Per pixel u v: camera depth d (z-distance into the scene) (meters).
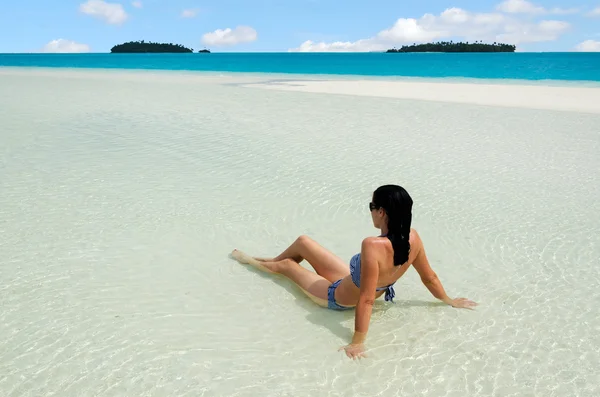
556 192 6.83
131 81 23.38
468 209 6.17
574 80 28.31
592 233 5.44
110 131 10.02
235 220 5.66
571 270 4.58
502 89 21.12
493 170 7.86
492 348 3.39
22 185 6.55
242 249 4.95
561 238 5.31
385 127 11.29
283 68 47.84
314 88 21.03
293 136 10.09
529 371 3.15
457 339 3.50
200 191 6.58
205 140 9.48
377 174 7.55
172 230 5.31
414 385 3.01
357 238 5.27
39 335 3.38
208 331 3.52
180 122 11.23
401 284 4.33
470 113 13.45
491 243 5.19
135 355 3.21
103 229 5.25
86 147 8.65
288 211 5.98
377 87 22.00
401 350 3.36
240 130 10.53
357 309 3.36
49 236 5.02
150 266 4.49
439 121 12.17
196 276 4.35
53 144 8.78
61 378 2.96
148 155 8.25
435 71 41.34
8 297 3.86
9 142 8.81
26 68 41.09
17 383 2.90
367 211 6.05
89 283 4.13
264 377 3.04
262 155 8.49
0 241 4.86
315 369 3.14
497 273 4.53
